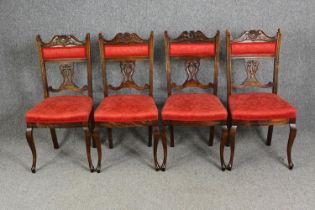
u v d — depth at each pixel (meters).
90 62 2.70
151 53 2.68
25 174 2.54
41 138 3.08
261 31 2.61
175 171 2.54
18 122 3.22
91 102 2.64
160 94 3.10
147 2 2.83
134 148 2.89
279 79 3.03
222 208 2.13
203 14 2.86
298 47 2.94
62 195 2.29
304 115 3.13
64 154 2.81
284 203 2.16
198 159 2.69
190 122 2.40
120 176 2.49
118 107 2.46
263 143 2.91
